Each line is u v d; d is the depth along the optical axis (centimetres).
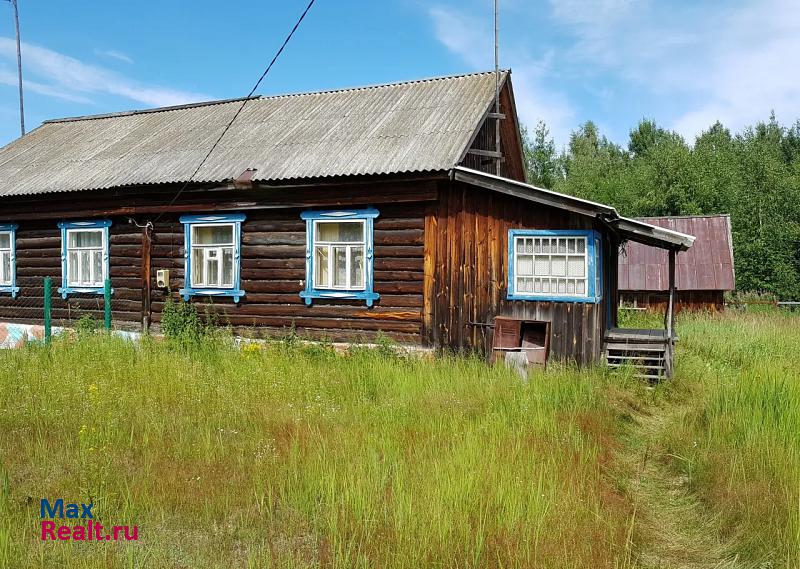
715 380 1021
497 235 1142
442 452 609
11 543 423
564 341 1103
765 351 1358
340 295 1236
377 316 1212
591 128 6394
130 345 1095
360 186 1206
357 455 587
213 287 1347
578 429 712
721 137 5688
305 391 838
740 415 751
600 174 4962
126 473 553
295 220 1280
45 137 1820
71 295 1501
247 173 1267
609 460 648
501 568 412
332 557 427
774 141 6278
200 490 522
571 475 563
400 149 1216
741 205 3744
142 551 432
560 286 1110
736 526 516
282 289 1288
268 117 1548
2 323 1568
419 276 1186
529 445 636
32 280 1547
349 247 1248
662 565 465
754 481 579
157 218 1404
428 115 1341
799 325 1814
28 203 1526
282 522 481
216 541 452
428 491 507
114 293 1448
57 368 888
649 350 1102
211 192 1327
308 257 1259
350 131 1351
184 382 840
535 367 1026
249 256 1314
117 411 720
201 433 659
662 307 2272
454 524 464
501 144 1557
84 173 1484
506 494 510
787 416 732
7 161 1692
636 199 4231
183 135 1566
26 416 695
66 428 662
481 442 627
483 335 1146
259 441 630
